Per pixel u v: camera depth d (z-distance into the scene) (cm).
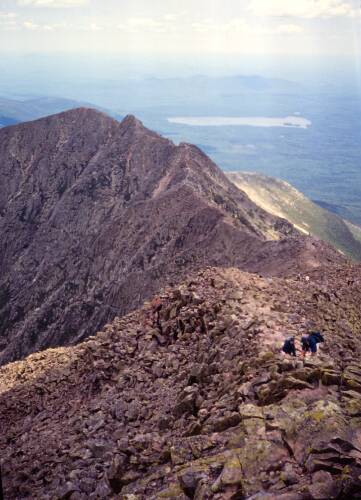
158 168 16062
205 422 1977
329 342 2672
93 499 1936
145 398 2664
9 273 16500
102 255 12725
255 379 2031
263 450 1518
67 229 16250
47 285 14588
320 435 1497
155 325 3475
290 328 2678
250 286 3638
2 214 18475
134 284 11012
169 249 10994
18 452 2591
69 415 2902
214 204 12825
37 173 18862
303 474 1411
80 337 11512
